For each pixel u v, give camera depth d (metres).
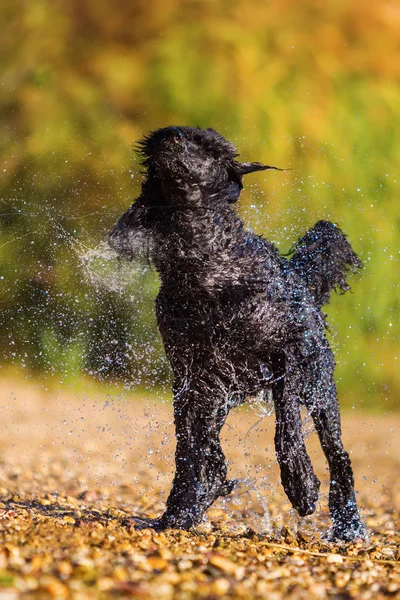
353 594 5.69
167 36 19.64
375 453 13.15
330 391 8.18
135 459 12.16
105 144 18.38
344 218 17.23
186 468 7.79
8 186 18.14
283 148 17.70
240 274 7.48
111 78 19.16
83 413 14.83
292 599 5.43
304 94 18.66
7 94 19.47
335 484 8.23
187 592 5.28
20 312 17.08
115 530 7.02
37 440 13.17
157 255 7.45
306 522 8.87
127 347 15.80
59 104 19.19
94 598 4.93
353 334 17.00
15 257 17.17
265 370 7.88
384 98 18.78
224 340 7.59
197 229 7.31
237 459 12.16
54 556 5.77
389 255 17.34
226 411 8.15
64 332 16.70
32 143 18.55
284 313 7.73
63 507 8.69
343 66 19.23
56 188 17.97
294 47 19.30
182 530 7.49
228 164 7.46
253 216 15.50
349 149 18.05
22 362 17.05
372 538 8.28
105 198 17.78
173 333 7.66
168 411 14.95
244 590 5.39
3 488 9.45
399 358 17.09
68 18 20.27
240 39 19.28
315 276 8.78
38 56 19.92
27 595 4.84
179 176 7.12
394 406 16.75
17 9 20.48
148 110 18.80
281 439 7.62
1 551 5.78
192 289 7.43
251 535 7.73
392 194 17.75
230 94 18.61
